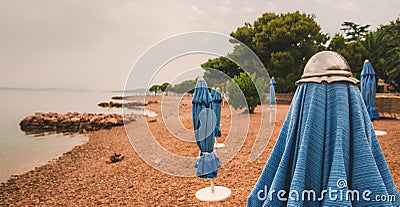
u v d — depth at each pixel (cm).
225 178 582
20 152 1095
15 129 1861
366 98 864
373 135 148
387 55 2802
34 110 3247
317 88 145
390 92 2956
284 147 163
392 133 921
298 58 2650
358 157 133
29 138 1473
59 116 2253
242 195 483
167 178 614
